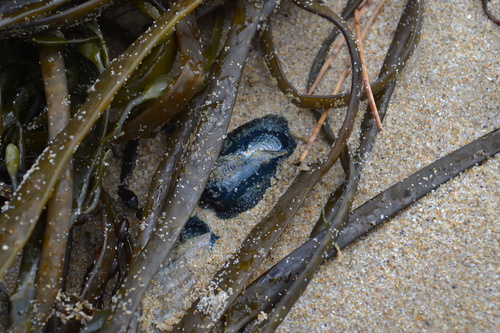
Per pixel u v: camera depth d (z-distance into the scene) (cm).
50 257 44
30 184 44
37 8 47
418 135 51
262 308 47
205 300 47
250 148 51
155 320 47
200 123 49
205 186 49
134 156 52
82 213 47
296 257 48
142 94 48
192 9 48
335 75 53
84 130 45
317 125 51
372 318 47
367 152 51
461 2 54
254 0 51
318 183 50
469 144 50
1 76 49
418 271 48
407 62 53
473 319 47
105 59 49
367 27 54
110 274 48
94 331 45
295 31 54
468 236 48
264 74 53
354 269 48
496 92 52
